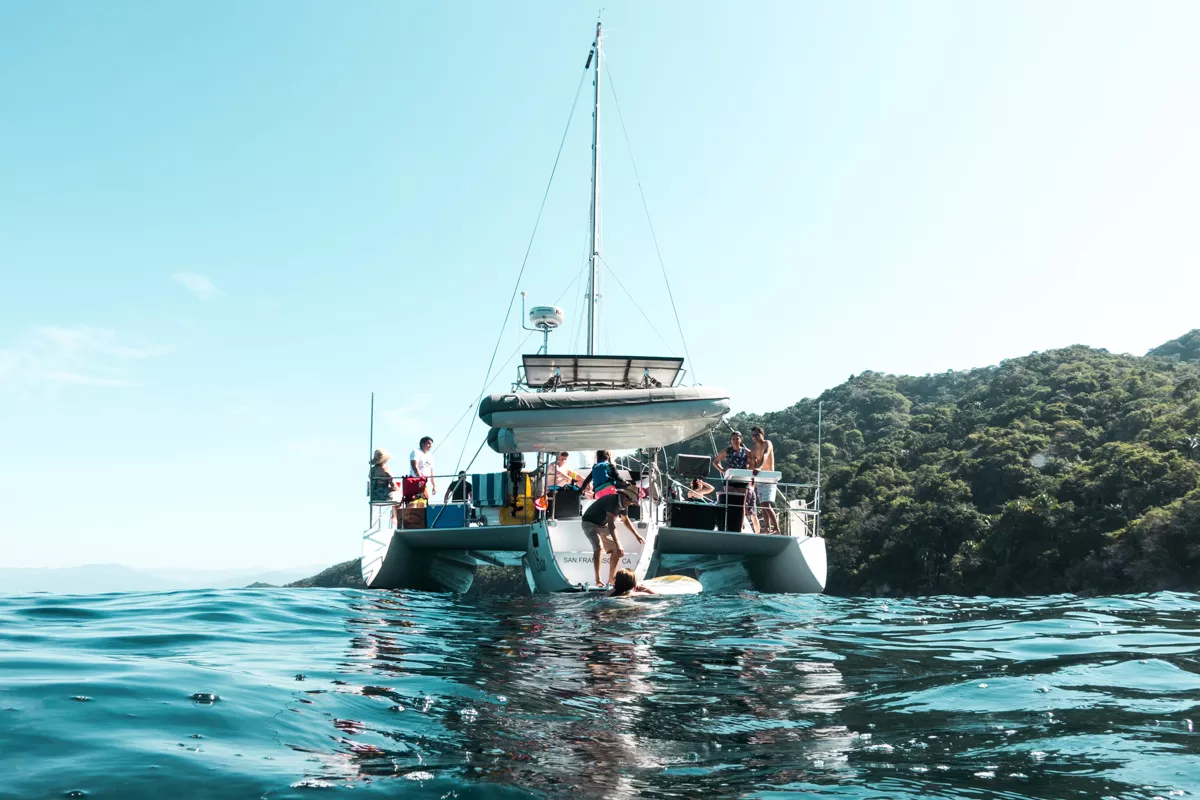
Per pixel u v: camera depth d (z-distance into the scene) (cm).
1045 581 4722
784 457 8225
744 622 702
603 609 815
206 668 406
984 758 265
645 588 965
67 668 390
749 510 1175
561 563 1033
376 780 236
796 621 710
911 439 7450
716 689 397
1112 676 411
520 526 1046
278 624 629
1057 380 7181
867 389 10256
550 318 1545
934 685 400
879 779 244
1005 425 6931
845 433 8894
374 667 439
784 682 416
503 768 255
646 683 413
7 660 411
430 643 553
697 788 238
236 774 234
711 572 1289
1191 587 3988
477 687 391
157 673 382
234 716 302
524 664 469
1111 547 4397
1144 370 7250
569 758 269
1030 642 556
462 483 1227
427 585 1261
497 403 927
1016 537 5016
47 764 234
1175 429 5338
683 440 1063
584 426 959
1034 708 340
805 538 1096
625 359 1195
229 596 846
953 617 741
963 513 5462
